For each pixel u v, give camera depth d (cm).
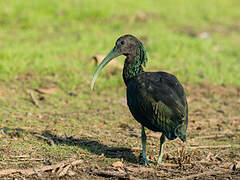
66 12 3497
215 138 1543
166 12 3959
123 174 1120
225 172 1180
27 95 1956
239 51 2845
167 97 1144
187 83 2208
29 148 1314
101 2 3812
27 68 2272
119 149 1340
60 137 1448
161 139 1214
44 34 3050
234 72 2419
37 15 3359
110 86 2130
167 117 1135
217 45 2959
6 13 3300
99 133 1518
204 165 1243
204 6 4428
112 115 1750
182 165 1224
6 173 1102
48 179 1090
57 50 2562
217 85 2214
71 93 2002
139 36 2992
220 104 1977
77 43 2745
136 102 1184
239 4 4744
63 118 1677
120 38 1304
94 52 2578
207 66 2433
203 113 1833
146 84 1175
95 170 1154
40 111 1755
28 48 2550
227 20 4000
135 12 3588
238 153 1368
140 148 1355
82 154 1288
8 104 1811
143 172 1162
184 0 4588
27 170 1120
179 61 2502
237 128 1662
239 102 2019
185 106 1167
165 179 1106
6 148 1300
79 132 1512
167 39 2881
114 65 2322
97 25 3306
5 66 2212
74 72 2244
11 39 2855
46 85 2084
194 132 1593
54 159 1228
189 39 2959
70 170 1145
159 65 2391
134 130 1574
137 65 1309
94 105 1877
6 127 1518
